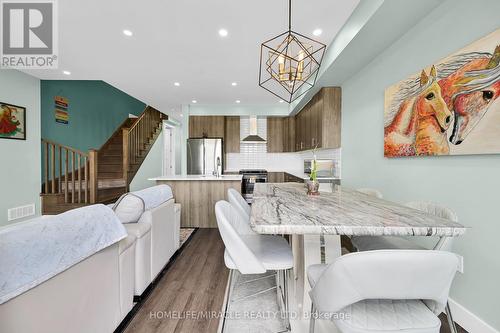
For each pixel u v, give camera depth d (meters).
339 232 1.03
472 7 1.58
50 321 0.96
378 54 2.71
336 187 2.48
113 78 4.03
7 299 0.79
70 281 1.07
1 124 3.41
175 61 3.33
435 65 1.86
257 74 3.82
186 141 5.80
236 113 6.02
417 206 1.61
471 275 1.58
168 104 5.86
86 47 2.91
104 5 2.13
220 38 2.71
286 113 6.05
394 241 1.62
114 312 1.44
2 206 3.45
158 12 2.24
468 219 1.62
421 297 0.78
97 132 5.89
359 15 2.19
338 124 3.88
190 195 4.02
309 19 2.37
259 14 2.27
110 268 1.39
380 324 0.83
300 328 1.55
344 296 0.78
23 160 3.73
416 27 2.11
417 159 2.14
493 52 1.40
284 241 1.72
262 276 2.29
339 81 3.64
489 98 1.43
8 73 3.52
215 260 2.64
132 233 1.79
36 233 0.96
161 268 2.27
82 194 4.34
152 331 1.53
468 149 1.57
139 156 5.82
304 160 5.88
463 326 1.61
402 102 2.28
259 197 1.85
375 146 2.86
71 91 5.06
